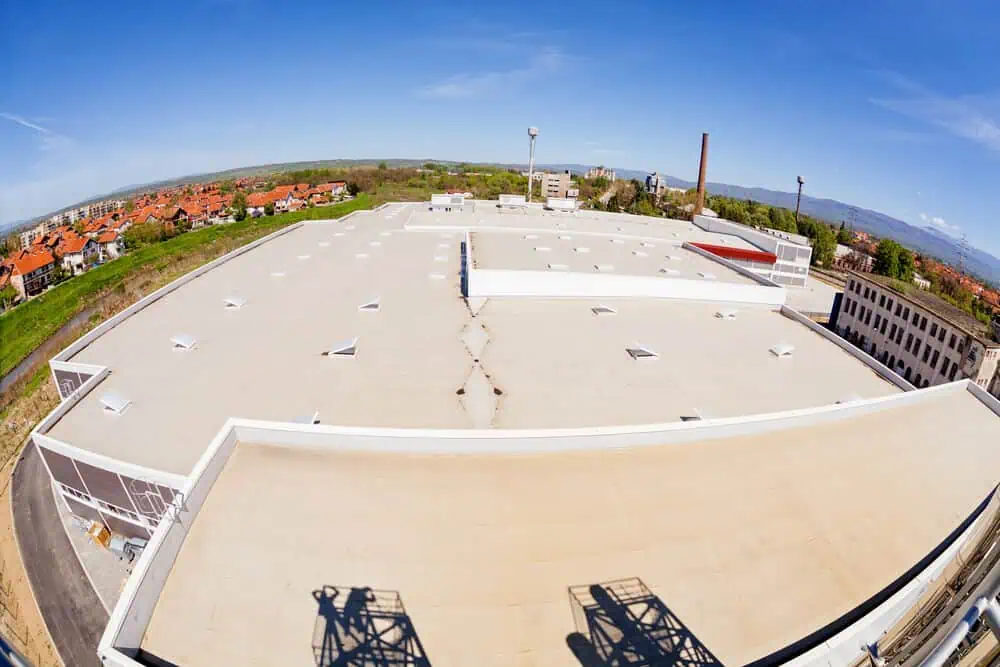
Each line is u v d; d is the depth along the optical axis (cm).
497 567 1191
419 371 2400
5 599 2189
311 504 1348
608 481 1489
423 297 3341
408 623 1059
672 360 2669
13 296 6950
